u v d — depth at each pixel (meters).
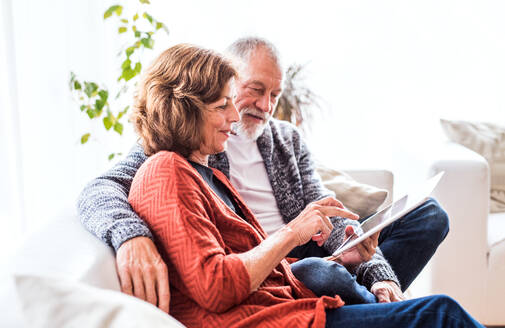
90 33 2.65
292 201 1.85
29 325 0.73
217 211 1.21
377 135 3.32
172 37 2.95
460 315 1.08
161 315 0.80
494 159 2.59
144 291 1.04
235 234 1.23
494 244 2.26
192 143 1.27
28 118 2.56
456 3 3.18
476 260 2.25
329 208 1.26
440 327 1.07
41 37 2.55
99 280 0.99
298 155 1.94
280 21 3.13
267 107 1.74
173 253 1.06
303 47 3.18
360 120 3.29
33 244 1.06
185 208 1.09
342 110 3.28
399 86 3.26
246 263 1.07
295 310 1.12
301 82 2.92
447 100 3.27
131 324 0.74
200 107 1.25
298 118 2.84
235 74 1.31
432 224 1.70
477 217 2.24
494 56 3.22
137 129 1.32
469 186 2.23
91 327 0.73
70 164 2.68
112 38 2.71
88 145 2.70
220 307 1.05
